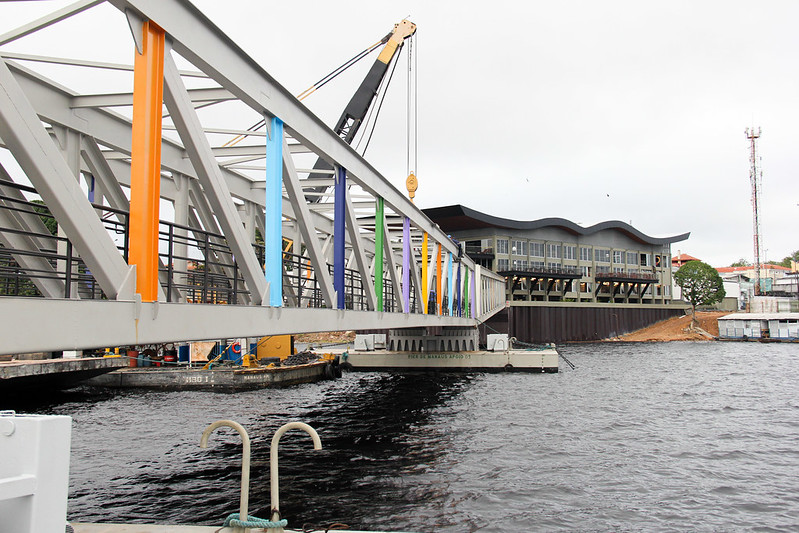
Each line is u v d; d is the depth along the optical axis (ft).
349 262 117.39
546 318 336.29
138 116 26.89
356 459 62.49
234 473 56.13
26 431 13.03
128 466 58.80
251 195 78.54
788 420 89.71
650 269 444.96
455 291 144.15
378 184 71.87
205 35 32.81
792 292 485.97
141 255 26.43
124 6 26.22
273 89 41.91
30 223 45.06
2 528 12.91
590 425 83.61
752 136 448.24
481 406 101.40
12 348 19.74
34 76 45.47
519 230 370.53
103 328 23.80
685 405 104.01
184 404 103.81
